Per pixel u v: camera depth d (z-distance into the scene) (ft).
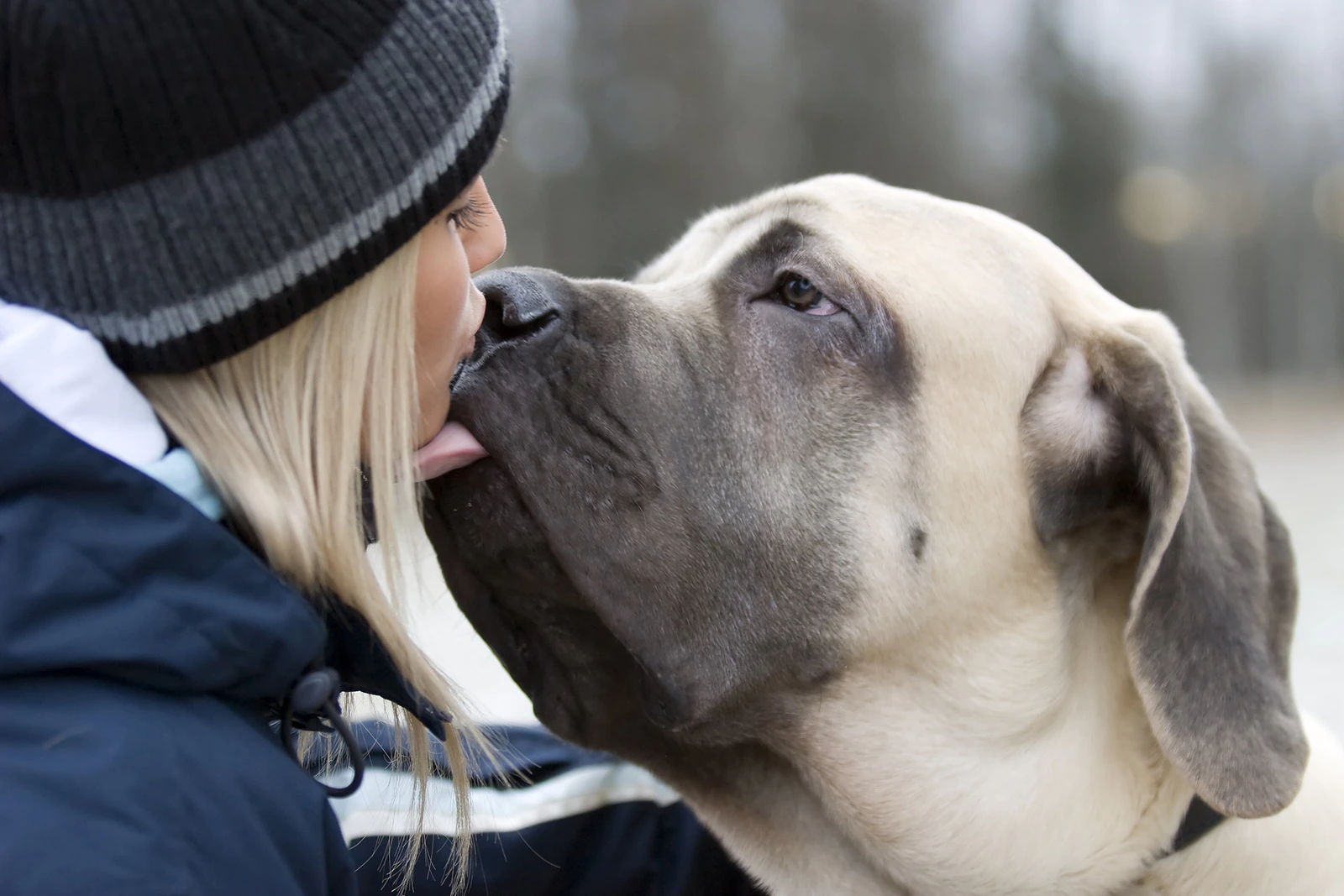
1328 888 8.13
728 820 8.49
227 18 5.36
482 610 7.98
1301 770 7.48
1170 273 107.14
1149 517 7.73
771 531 7.77
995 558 7.92
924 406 7.88
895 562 7.84
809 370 7.96
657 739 8.21
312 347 5.99
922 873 8.08
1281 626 8.35
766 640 7.77
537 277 7.79
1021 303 8.16
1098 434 8.01
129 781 4.86
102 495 5.12
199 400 5.78
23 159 5.32
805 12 76.28
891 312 7.88
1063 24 95.30
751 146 73.20
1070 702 8.04
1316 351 118.93
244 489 5.77
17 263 5.47
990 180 88.02
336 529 6.04
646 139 70.49
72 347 5.28
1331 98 120.47
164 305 5.52
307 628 5.61
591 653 7.90
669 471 7.64
